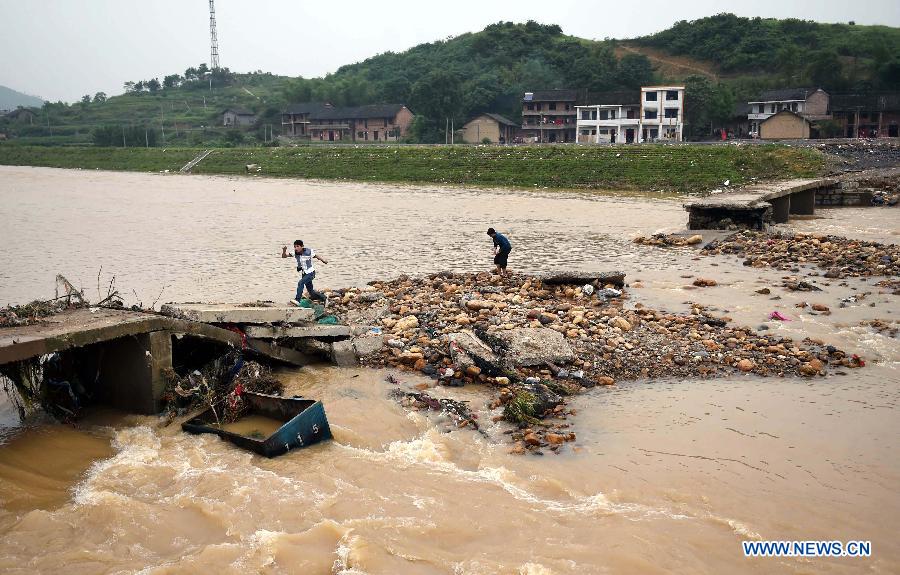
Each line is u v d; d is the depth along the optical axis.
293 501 9.70
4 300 22.23
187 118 153.75
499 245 22.52
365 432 11.91
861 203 47.16
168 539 8.93
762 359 14.85
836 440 11.36
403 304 18.81
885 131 91.25
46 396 12.73
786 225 37.25
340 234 36.69
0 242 34.28
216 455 11.21
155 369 12.91
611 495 9.81
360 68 163.75
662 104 94.44
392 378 14.30
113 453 11.40
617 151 69.19
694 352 15.18
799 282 21.41
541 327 16.17
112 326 12.23
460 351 14.67
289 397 12.75
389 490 9.98
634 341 15.77
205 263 28.38
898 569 8.20
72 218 44.50
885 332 16.59
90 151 110.19
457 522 9.20
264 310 14.84
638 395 13.33
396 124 116.50
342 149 87.50
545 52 132.75
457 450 11.22
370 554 8.47
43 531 9.00
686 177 60.66
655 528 9.03
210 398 12.91
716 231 33.22
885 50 114.75
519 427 11.99
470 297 18.98
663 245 31.11
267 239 35.00
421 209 48.72
